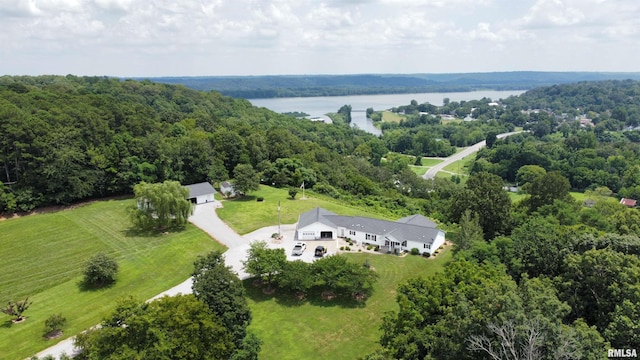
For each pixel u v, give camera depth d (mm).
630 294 36750
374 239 71062
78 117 98375
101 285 56625
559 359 28469
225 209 88688
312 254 66312
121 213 84625
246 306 43219
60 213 84250
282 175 111188
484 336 31047
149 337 33500
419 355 36500
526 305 32656
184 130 125750
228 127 150875
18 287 55875
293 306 52750
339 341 46000
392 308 52469
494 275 45594
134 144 99938
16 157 85375
